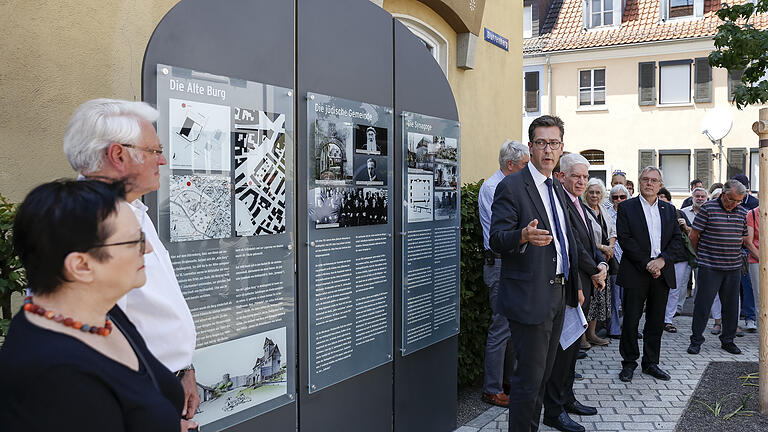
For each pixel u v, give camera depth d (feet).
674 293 24.11
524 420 10.90
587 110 77.71
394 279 11.20
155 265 5.98
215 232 7.73
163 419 4.13
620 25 77.25
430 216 12.11
